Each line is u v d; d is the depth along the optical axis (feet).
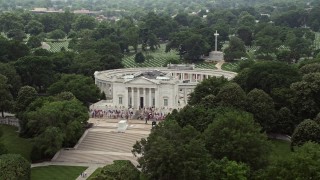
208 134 629.10
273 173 532.73
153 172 569.64
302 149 556.10
